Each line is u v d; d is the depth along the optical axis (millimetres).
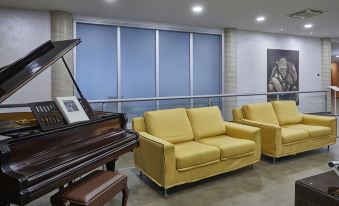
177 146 3129
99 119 2275
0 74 1783
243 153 3197
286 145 3678
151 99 4477
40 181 1520
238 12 5047
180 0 4281
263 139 3754
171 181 2645
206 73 6531
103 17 5312
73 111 2059
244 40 6895
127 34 5641
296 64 7742
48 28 4832
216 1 4359
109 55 5504
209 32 6430
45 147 1731
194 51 6359
